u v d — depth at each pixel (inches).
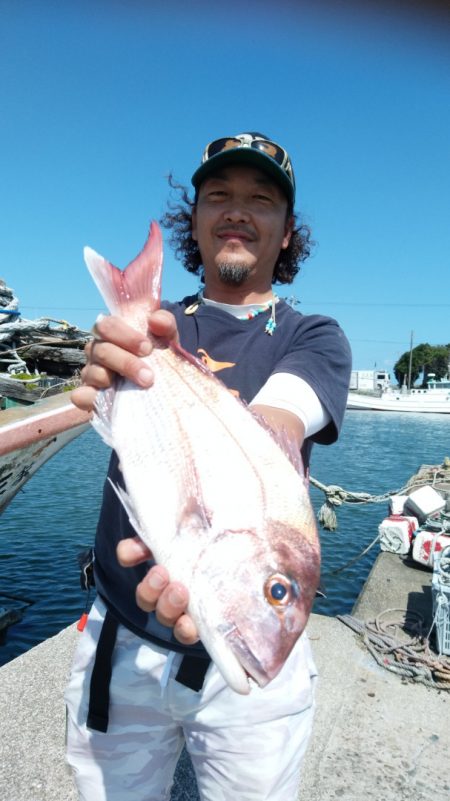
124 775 31.5
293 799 30.9
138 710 30.6
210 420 26.0
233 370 33.3
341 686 57.8
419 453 452.4
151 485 25.2
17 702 52.1
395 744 49.4
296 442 25.8
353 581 140.9
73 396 27.6
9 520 196.5
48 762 45.3
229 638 22.1
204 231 35.5
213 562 23.0
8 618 114.9
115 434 26.7
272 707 29.1
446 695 57.6
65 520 196.9
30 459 99.5
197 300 38.0
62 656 59.4
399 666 61.7
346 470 359.9
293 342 33.4
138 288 29.9
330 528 137.7
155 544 23.9
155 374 27.5
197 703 29.2
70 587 135.1
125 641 30.7
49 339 189.2
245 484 24.4
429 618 79.0
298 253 45.0
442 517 117.5
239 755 29.1
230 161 33.8
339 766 46.4
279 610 22.6
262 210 34.6
